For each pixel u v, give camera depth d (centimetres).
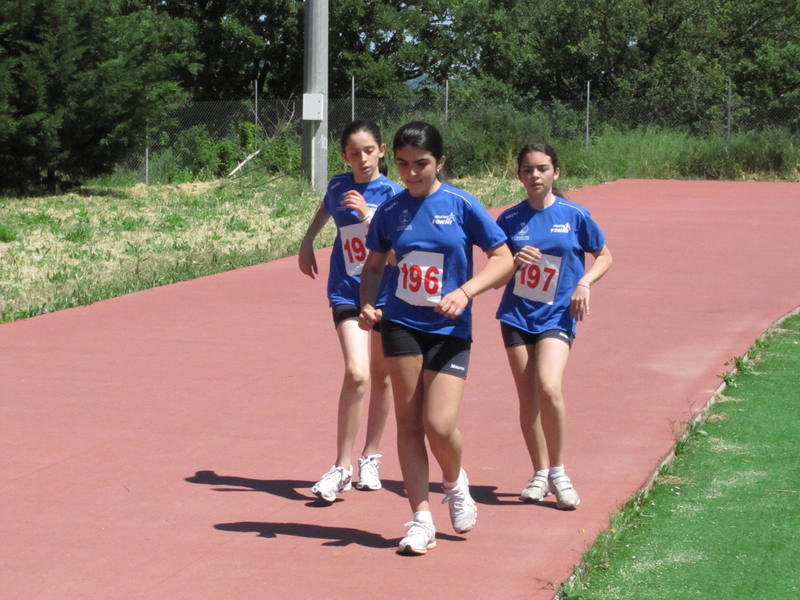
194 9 6619
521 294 867
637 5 6109
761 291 1883
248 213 3203
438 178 763
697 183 4334
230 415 1155
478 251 2411
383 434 1084
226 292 1922
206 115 5022
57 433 1090
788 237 2627
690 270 2114
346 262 922
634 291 1883
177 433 1090
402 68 6844
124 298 1864
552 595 698
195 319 1686
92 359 1417
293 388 1266
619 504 862
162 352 1458
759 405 1169
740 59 6231
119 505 883
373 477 926
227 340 1533
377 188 922
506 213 881
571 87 6331
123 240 2609
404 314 747
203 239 2656
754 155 4694
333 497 877
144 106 3834
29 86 3512
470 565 749
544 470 887
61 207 3297
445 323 741
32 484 937
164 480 947
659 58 6062
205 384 1286
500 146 4681
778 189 4072
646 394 1211
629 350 1431
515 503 877
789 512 853
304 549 785
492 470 966
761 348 1439
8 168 3606
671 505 877
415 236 738
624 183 4312
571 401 1187
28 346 1496
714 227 2831
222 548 788
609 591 716
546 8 6412
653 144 4784
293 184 3875
